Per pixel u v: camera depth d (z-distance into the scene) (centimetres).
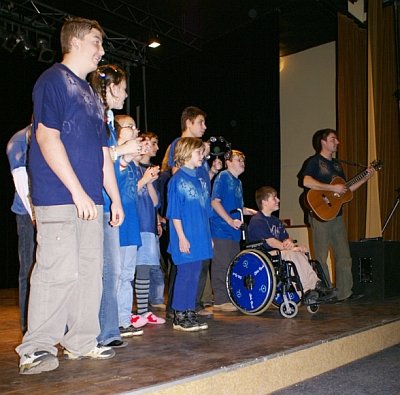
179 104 694
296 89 669
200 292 312
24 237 240
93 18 575
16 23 532
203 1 536
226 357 190
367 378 217
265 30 569
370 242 391
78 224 181
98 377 162
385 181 535
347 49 557
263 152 582
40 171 171
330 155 396
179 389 159
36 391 147
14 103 602
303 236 597
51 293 170
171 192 264
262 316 306
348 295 373
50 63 586
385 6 550
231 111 621
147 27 576
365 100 581
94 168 182
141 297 282
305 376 213
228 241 338
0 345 222
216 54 638
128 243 238
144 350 205
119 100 217
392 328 285
